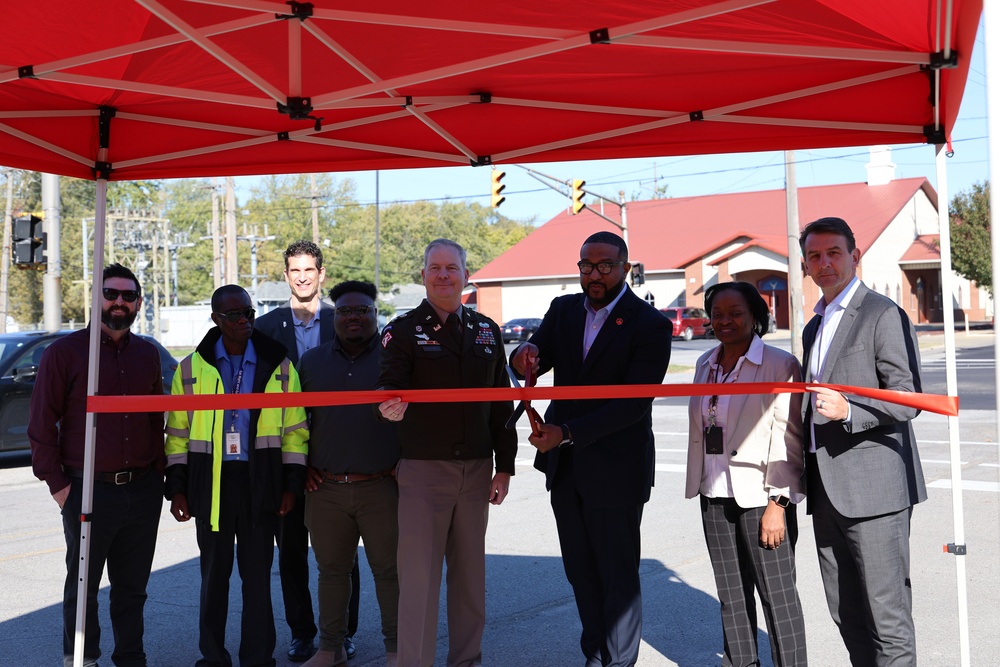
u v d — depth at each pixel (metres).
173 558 7.36
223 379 4.68
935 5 2.89
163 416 4.73
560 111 4.04
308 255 5.46
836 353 3.70
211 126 4.16
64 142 4.16
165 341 64.31
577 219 59.00
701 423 4.24
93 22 3.14
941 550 6.99
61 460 4.49
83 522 4.11
